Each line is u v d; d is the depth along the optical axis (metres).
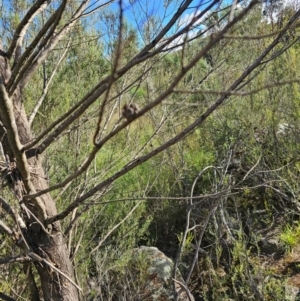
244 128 3.94
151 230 4.10
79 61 2.81
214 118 4.26
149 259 3.29
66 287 1.34
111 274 3.14
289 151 3.71
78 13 1.37
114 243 3.42
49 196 1.37
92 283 2.97
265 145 4.00
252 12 2.53
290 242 3.36
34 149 1.32
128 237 3.47
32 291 1.43
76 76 2.83
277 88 3.71
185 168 3.76
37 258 1.26
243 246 2.89
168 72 2.81
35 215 1.32
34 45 1.03
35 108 1.53
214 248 3.37
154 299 2.96
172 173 4.13
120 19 0.70
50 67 2.67
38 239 1.33
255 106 4.00
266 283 2.87
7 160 1.27
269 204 3.73
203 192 3.60
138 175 3.76
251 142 3.76
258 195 3.87
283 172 3.64
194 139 4.91
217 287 2.85
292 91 3.64
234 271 3.04
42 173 1.35
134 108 0.71
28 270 1.41
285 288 2.76
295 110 3.64
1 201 1.27
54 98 2.71
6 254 2.22
